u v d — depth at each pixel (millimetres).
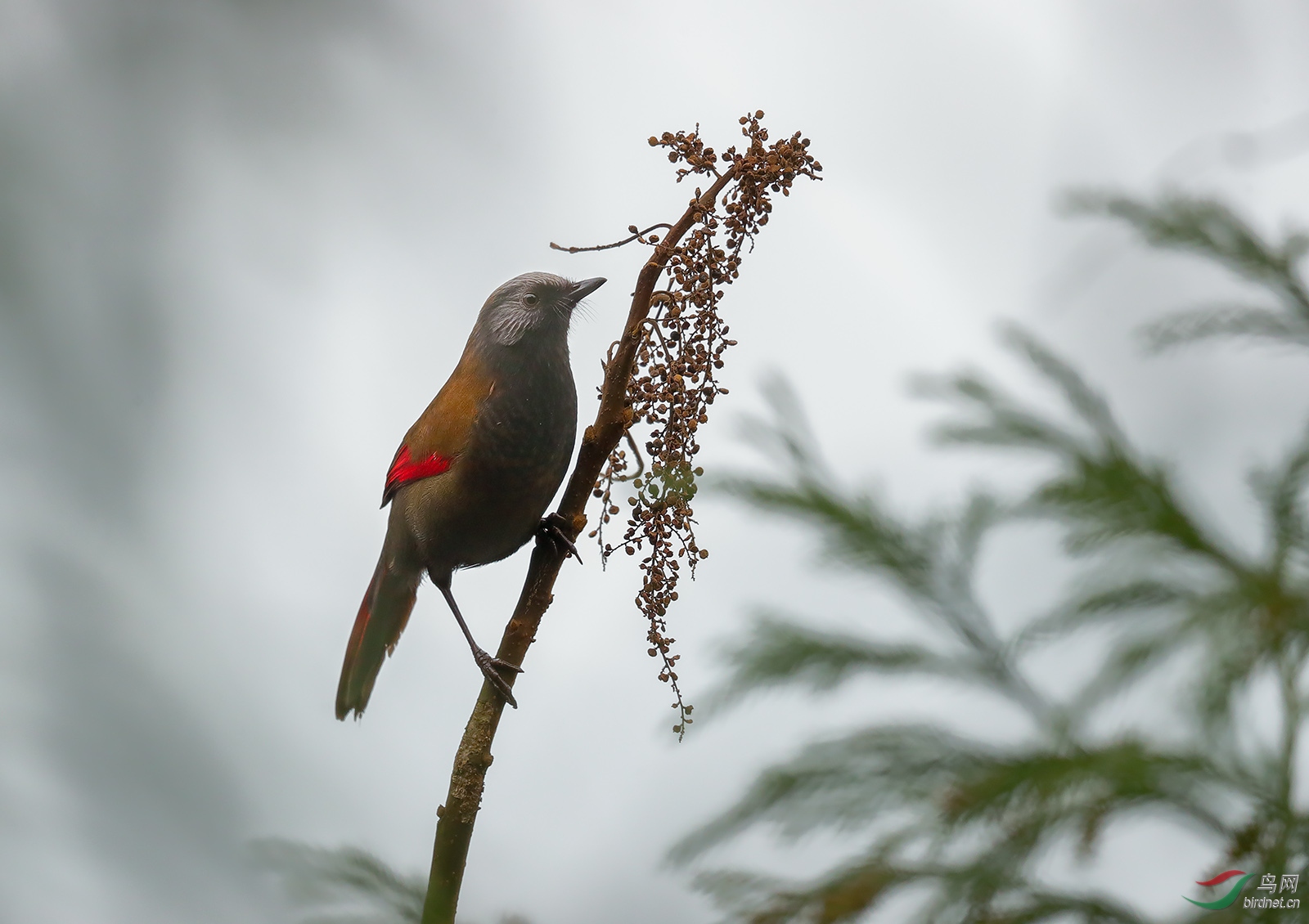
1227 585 3967
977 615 4914
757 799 4207
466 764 6215
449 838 5941
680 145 6578
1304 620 3742
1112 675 3943
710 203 6492
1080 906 3820
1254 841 3764
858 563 5117
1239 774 3787
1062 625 4316
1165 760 3748
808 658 4848
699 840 4215
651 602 6586
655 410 6559
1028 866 3793
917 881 3855
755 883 4148
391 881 5312
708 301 6504
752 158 6484
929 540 5145
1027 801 3812
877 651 4848
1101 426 4875
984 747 4191
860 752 4238
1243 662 3730
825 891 3871
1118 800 3787
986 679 4730
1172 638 3877
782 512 5328
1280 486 4324
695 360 6520
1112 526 4355
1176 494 4402
